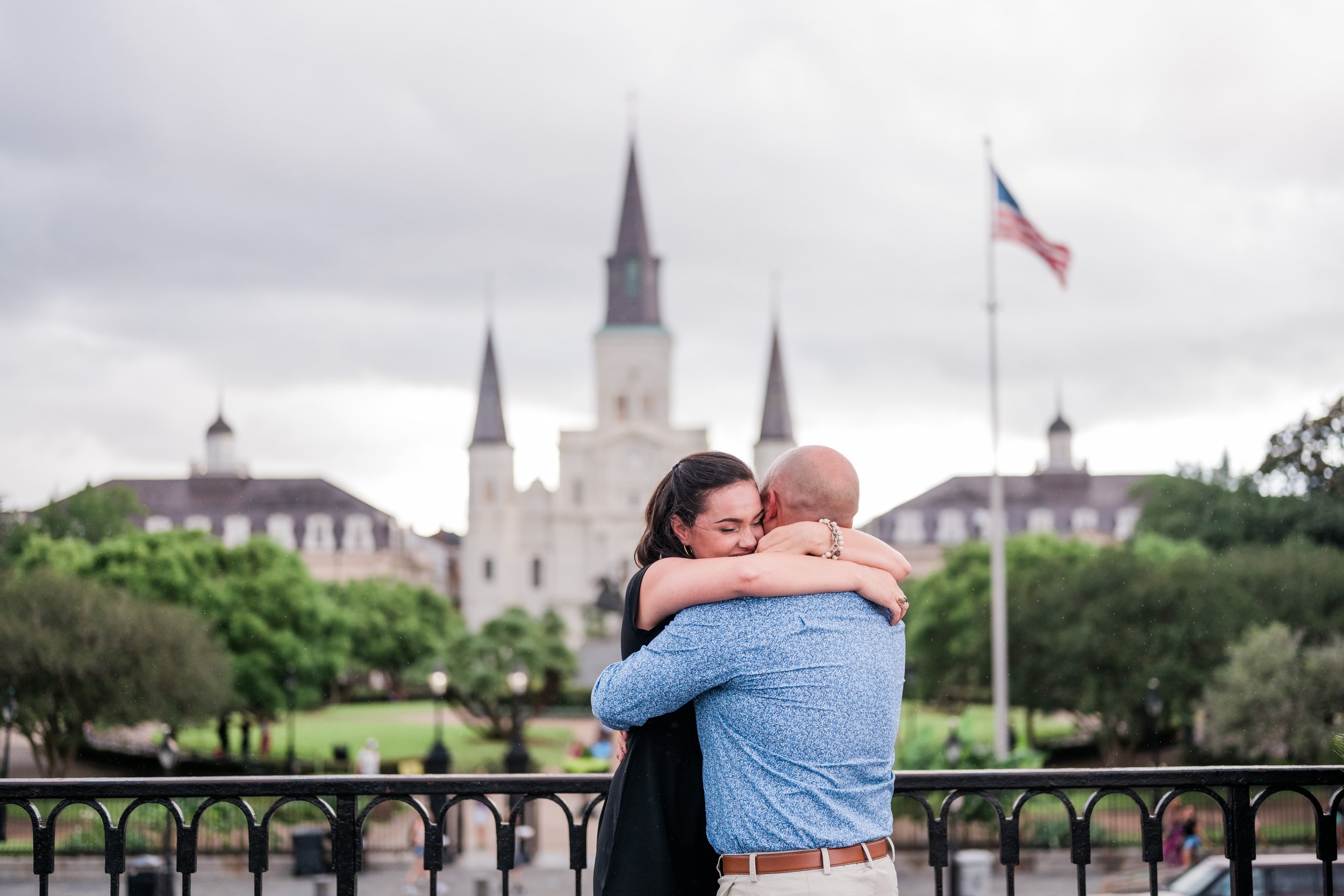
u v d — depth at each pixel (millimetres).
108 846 3785
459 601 115562
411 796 3812
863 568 3031
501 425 101000
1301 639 28203
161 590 44094
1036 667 38250
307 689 44906
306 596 48031
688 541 3201
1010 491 101750
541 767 37000
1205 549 39156
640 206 105438
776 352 104938
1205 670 33625
